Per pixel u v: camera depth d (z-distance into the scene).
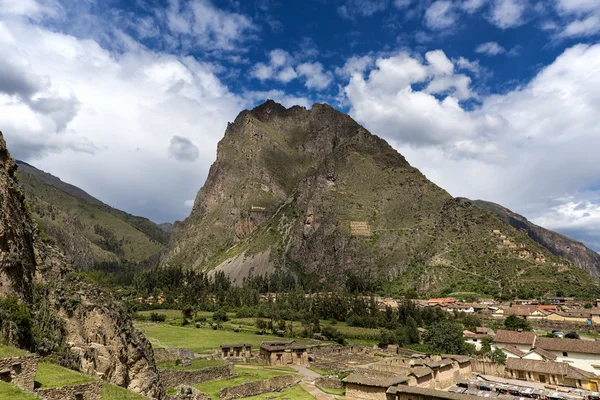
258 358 98.88
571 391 76.00
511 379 87.31
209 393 60.19
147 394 45.69
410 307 169.50
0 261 35.97
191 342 115.75
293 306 194.50
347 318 173.25
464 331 135.12
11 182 42.03
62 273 44.34
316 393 68.69
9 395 23.81
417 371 72.56
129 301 187.75
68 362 38.16
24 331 35.22
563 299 194.75
